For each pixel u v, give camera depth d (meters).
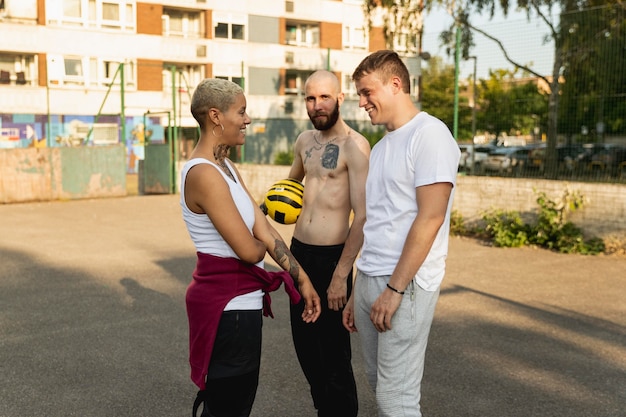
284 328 5.44
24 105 31.69
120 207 15.67
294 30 40.06
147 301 6.36
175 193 19.14
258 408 3.84
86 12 32.72
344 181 3.47
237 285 2.55
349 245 3.29
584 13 10.48
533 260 8.59
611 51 10.42
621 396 3.98
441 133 2.53
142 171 20.33
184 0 35.56
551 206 9.76
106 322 5.60
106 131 30.75
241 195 2.62
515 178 10.60
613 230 9.23
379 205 2.70
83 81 33.00
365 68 2.68
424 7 27.06
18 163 16.89
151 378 4.29
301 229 3.55
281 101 38.16
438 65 11.63
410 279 2.52
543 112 10.65
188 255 8.98
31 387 4.12
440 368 4.47
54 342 5.04
